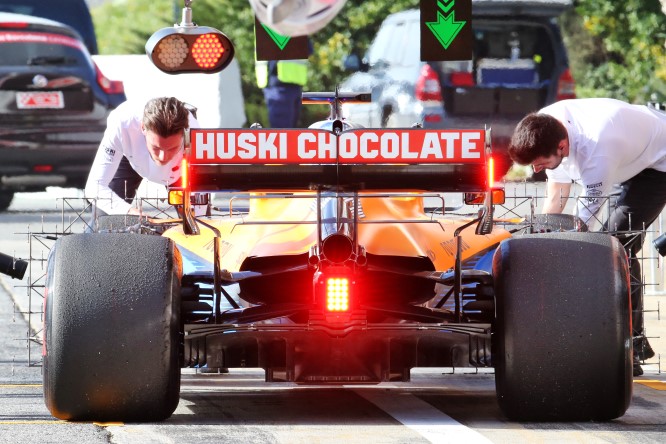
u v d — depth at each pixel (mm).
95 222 21531
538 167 24234
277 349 20312
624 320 19266
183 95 61094
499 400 19750
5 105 52250
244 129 18703
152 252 19391
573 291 19219
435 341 20281
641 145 25359
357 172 18828
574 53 81312
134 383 19172
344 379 19938
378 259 21750
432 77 59031
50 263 19453
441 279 21016
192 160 18656
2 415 20500
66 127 52719
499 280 19547
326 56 81875
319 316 19250
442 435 19250
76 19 67375
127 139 25562
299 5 19156
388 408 21578
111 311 19094
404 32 61406
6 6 66312
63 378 19172
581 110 24781
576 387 19266
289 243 21609
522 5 59250
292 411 21328
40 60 52469
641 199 26453
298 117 66250
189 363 20203
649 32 79625
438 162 18656
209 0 84312
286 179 18906
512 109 59625
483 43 59562
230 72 62625
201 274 21109
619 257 19469
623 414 19703
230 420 20422
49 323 19203
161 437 18953
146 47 22281
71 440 18672
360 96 25719
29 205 57438
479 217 19641
